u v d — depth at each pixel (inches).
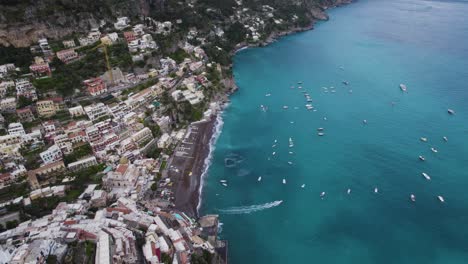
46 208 4817.9
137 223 4512.8
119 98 7298.2
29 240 3991.1
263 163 6407.5
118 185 5354.3
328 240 4813.0
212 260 4256.9
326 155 6624.0
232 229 4953.3
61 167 5492.1
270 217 5182.1
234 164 6368.1
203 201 5447.8
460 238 4798.2
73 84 7027.6
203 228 4805.6
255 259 4537.4
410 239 4800.7
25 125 6048.2
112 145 6077.8
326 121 7805.1
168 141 6712.6
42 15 7844.5
